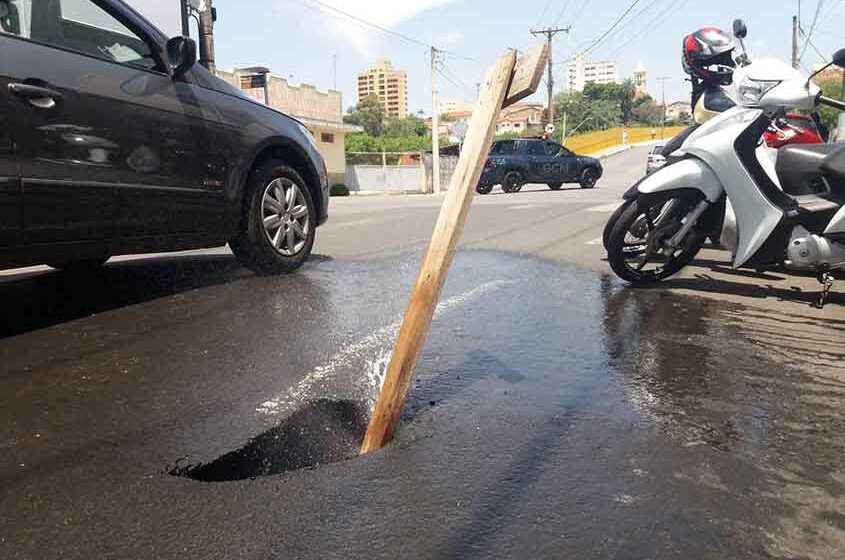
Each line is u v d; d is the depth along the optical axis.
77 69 3.21
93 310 3.61
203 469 1.89
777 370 2.64
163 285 4.25
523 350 2.88
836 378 2.55
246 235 4.27
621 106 101.94
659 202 3.95
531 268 4.85
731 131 3.74
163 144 3.60
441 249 1.93
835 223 3.55
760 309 3.64
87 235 3.27
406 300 3.83
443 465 1.85
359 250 5.89
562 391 2.40
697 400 2.32
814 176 3.74
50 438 2.06
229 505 1.66
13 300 3.85
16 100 2.90
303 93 31.20
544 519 1.58
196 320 3.40
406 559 1.44
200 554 1.47
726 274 4.64
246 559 1.45
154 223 3.59
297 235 4.62
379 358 2.80
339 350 2.90
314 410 2.29
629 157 55.69
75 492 1.74
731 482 1.75
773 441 2.00
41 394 2.42
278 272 4.55
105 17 3.49
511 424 2.11
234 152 4.04
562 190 19.91
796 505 1.65
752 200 3.74
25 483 1.79
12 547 1.50
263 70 27.34
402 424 2.11
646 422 2.13
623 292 4.05
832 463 1.86
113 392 2.43
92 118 3.23
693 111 6.01
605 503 1.65
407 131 73.00
